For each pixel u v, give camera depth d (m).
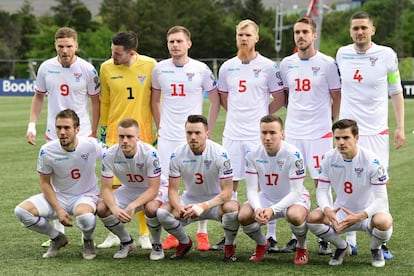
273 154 6.72
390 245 7.38
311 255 7.07
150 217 6.73
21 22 70.12
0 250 7.20
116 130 7.83
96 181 7.22
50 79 7.76
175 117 7.81
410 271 6.38
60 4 75.94
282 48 64.44
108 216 6.80
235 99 7.91
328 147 7.62
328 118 7.62
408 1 72.31
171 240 7.42
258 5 70.44
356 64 7.33
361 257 6.98
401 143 7.41
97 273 6.30
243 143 7.88
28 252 7.12
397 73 7.38
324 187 6.73
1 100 35.56
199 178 6.89
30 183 11.16
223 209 6.70
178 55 7.73
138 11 70.56
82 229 6.72
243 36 7.77
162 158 7.88
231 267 6.54
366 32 7.22
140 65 7.79
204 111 26.05
